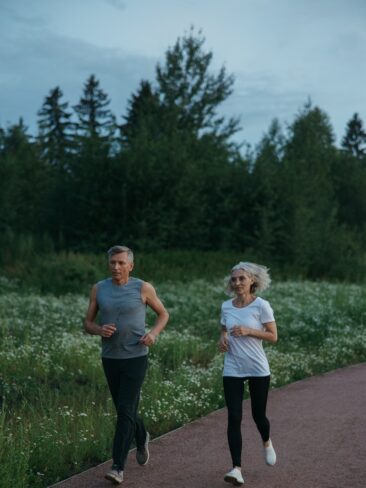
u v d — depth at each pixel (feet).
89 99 220.43
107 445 20.68
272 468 18.67
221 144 129.80
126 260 18.30
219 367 32.24
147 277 75.25
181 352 36.68
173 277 76.33
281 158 127.34
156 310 18.72
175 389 27.58
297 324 46.44
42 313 49.26
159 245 87.66
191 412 25.39
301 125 142.82
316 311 51.11
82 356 33.81
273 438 21.94
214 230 95.40
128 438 17.35
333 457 19.61
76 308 52.75
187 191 90.94
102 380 29.71
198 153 106.73
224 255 88.84
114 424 22.43
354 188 145.89
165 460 19.48
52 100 211.00
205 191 98.84
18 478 16.53
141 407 24.75
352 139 283.18
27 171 117.60
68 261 73.77
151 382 28.07
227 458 19.65
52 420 21.34
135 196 89.35
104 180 90.33
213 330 47.09
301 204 96.63
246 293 18.45
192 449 20.61
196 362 36.68
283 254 94.43
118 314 18.03
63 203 92.32
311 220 102.17
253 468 18.70
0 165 104.99
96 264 76.28
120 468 16.93
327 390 30.19
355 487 16.98
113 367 18.13
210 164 102.83
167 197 90.53
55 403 24.64
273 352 37.14
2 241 81.82
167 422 23.73
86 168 90.79
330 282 88.94
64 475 18.38
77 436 20.45
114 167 90.17
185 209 91.86
